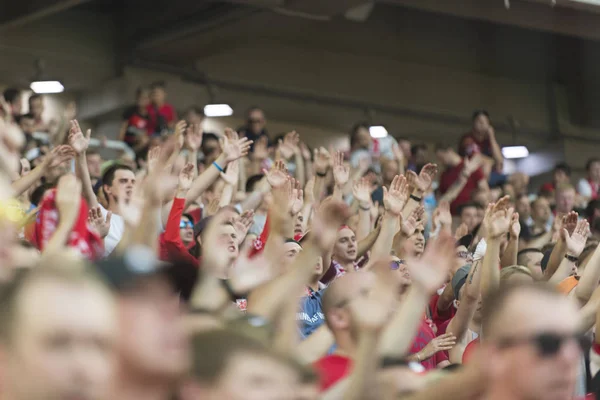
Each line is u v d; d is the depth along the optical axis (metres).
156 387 4.10
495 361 5.14
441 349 10.60
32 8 25.38
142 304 4.10
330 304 6.98
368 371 5.09
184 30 27.00
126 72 27.91
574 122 34.84
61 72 27.52
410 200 14.34
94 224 10.66
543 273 14.27
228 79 29.67
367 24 30.83
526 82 34.84
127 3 28.38
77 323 3.52
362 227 14.28
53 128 21.67
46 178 14.66
